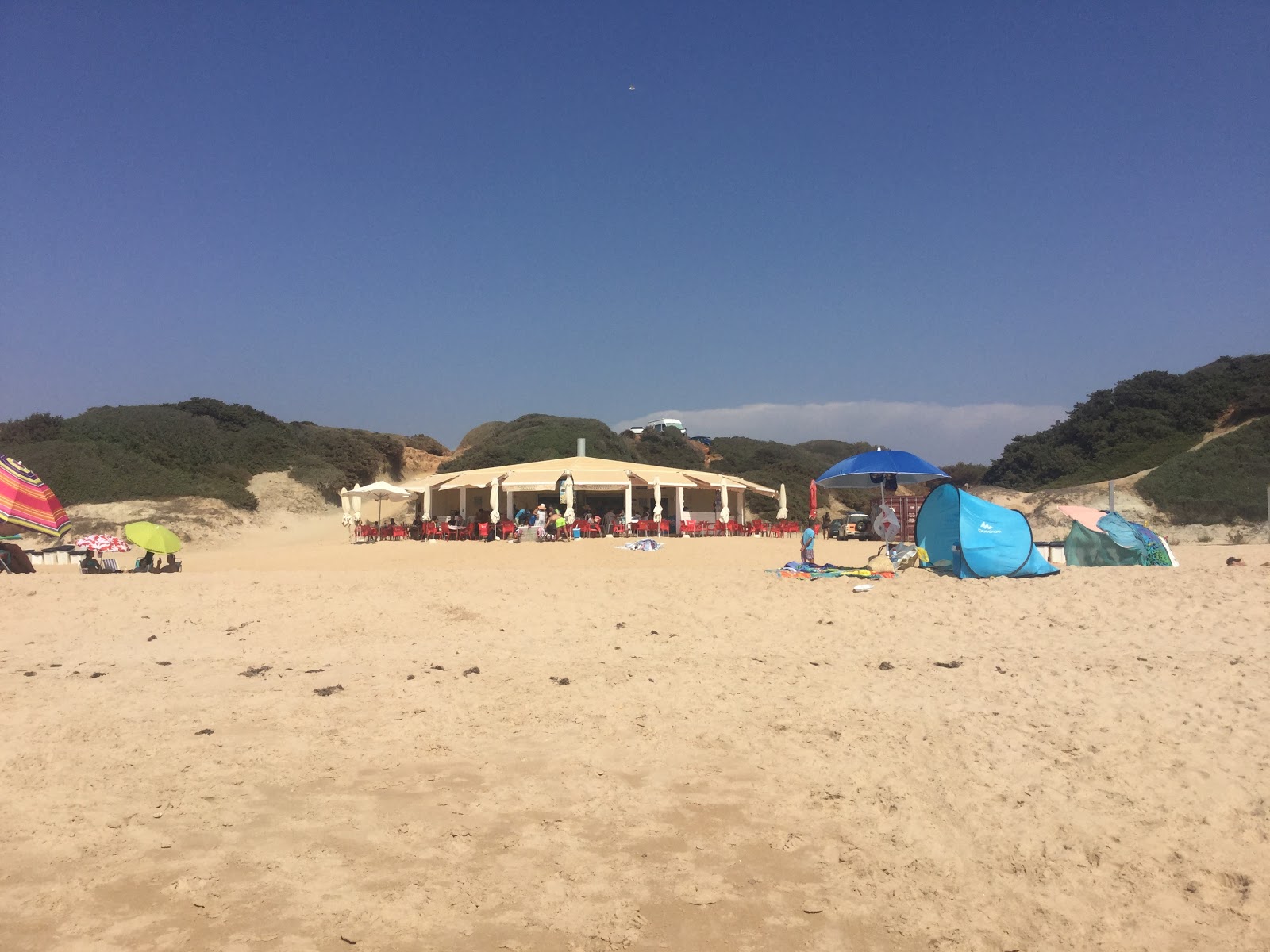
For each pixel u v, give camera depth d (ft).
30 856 17.13
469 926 14.76
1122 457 168.35
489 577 55.93
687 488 128.67
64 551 87.97
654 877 16.46
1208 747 21.89
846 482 61.93
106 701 28.43
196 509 142.51
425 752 23.34
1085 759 21.42
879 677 30.55
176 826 18.58
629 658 34.32
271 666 33.88
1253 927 14.42
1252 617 37.88
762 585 51.88
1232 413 165.48
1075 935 14.34
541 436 220.84
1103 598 43.47
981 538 53.52
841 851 17.38
